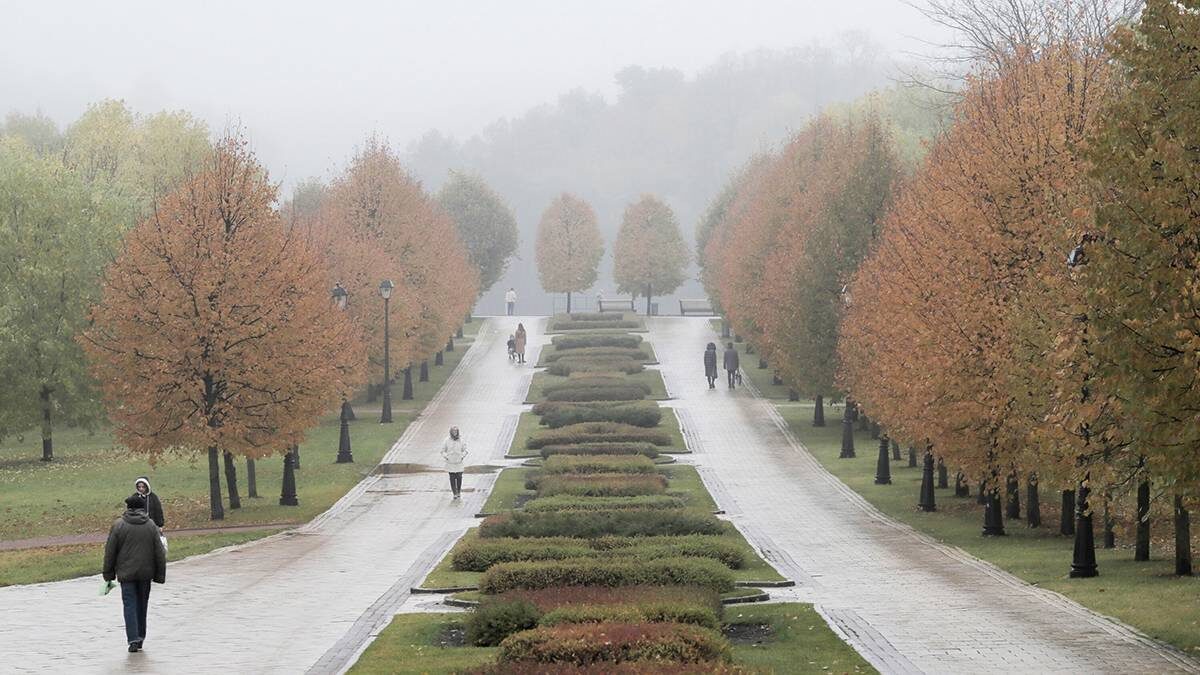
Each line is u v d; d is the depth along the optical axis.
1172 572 25.67
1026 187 31.25
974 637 19.73
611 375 81.44
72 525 38.53
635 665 16.17
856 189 57.81
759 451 58.34
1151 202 17.61
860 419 65.44
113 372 39.91
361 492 47.56
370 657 19.08
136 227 40.97
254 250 40.00
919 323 33.28
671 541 30.97
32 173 59.84
